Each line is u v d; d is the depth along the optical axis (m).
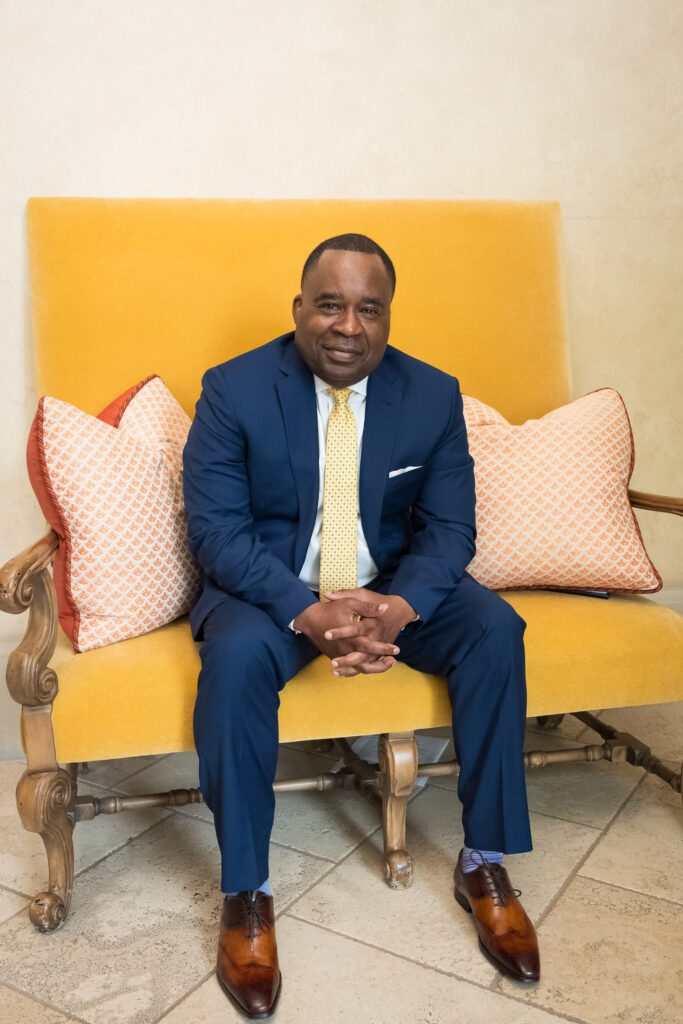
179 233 2.33
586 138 2.75
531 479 2.15
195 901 1.85
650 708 2.82
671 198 2.86
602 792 2.30
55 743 1.72
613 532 2.12
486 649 1.74
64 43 2.38
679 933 1.72
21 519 2.58
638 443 2.97
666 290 2.91
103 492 1.88
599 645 1.91
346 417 1.92
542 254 2.52
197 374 2.33
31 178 2.42
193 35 2.45
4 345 2.48
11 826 2.17
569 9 2.68
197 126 2.49
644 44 2.75
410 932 1.74
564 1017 1.50
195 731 1.67
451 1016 1.50
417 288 2.43
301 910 1.81
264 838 1.67
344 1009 1.52
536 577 2.16
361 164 2.61
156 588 1.93
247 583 1.79
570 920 1.76
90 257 2.29
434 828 2.13
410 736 1.86
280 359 1.95
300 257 2.38
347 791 2.34
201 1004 1.54
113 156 2.46
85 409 2.28
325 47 2.54
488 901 1.69
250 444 1.88
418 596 1.79
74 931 1.75
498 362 2.47
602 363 2.89
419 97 2.62
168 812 2.23
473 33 2.62
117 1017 1.51
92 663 1.77
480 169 2.69
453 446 2.00
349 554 1.90
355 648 1.69
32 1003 1.54
